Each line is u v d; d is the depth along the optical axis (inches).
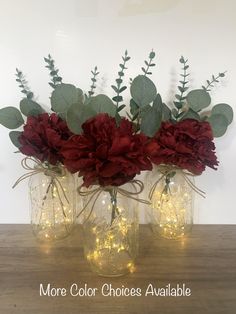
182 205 38.4
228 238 39.3
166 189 37.4
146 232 40.6
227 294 30.2
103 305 28.9
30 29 36.2
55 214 38.3
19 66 37.1
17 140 34.9
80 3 35.5
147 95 32.8
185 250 36.9
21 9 35.7
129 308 28.6
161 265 34.3
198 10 35.8
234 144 39.3
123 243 33.6
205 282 31.7
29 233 40.1
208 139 32.0
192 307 28.7
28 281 31.8
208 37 36.4
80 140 27.1
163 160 32.1
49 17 35.9
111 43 36.5
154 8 35.7
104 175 26.0
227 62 37.1
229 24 36.1
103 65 37.0
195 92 34.9
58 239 38.9
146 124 31.2
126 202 32.7
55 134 30.7
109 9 35.7
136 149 26.9
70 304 29.0
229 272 33.2
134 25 36.1
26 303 29.1
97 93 37.6
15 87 37.7
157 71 37.2
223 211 41.7
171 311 28.3
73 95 33.0
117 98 34.7
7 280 31.9
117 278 32.3
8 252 36.4
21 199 41.2
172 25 36.1
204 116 36.6
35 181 37.1
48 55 36.7
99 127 27.4
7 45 36.5
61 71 37.1
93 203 32.2
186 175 36.8
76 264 34.4
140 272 33.1
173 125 32.7
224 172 40.3
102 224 33.0
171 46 36.6
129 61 36.9
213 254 36.2
